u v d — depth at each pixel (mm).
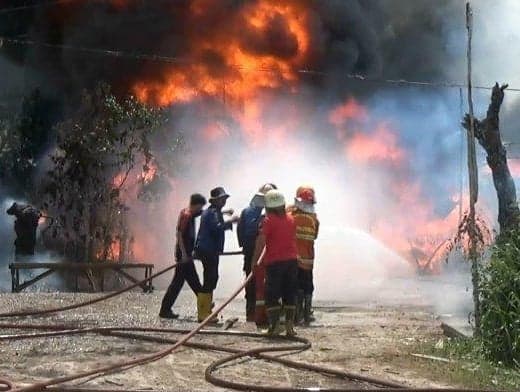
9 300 13375
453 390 6727
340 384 7180
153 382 7051
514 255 8797
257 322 10547
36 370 7516
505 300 8484
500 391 6906
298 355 8547
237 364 7957
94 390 6477
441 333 10094
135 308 12602
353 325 10977
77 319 11031
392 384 7027
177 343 8367
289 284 9633
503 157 10352
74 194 19422
